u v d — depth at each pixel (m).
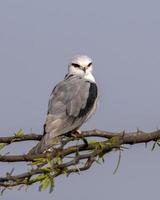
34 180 6.61
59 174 6.78
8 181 6.49
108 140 7.71
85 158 7.20
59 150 7.36
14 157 6.98
